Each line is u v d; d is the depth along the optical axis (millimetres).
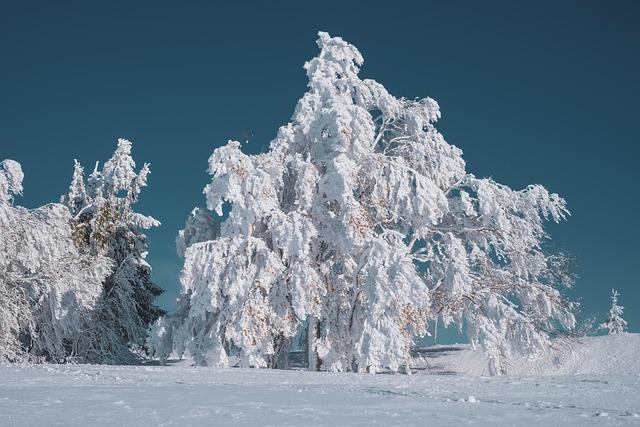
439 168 35031
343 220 30406
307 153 34219
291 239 30172
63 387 11453
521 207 35188
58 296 34281
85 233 40031
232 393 10391
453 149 36062
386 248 29125
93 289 35969
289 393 10445
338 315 31531
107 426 6125
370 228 31406
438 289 33969
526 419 6715
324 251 33656
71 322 35406
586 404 8672
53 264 34719
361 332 30203
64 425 6156
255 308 30250
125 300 39500
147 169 42062
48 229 34969
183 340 33656
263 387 12000
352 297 30828
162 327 34844
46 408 7750
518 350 33094
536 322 34469
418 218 31891
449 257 32406
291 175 35344
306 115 34406
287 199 35406
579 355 36219
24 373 15695
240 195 31000
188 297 35531
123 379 13906
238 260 30594
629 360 34281
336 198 30641
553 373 35500
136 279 40719
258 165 33000
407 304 29469
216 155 31141
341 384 13016
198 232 37656
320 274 31969
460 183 35469
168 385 12375
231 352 32344
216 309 31688
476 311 33344
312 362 31797
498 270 35438
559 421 6535
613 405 8547
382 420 6656
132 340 40594
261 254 31109
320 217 31891
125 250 41594
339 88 35312
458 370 37688
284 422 6480
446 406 8227
